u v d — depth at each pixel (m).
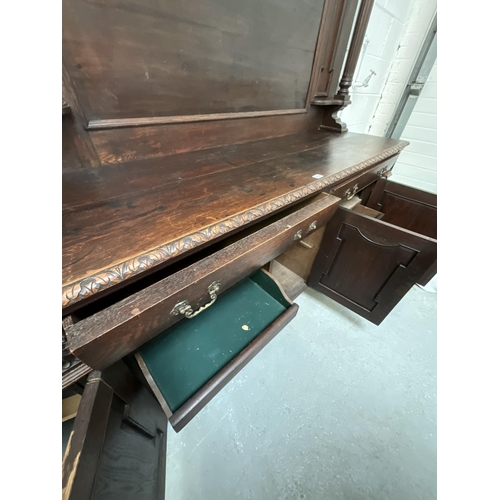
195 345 0.61
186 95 0.65
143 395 0.60
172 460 0.67
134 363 0.56
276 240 0.53
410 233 0.71
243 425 0.75
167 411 0.47
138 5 0.49
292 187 0.59
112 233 0.39
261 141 0.95
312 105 1.11
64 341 0.39
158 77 0.58
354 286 0.95
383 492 0.65
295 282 1.11
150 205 0.47
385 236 0.77
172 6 0.53
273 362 0.93
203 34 0.61
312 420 0.78
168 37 0.55
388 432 0.77
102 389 0.43
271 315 0.69
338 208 0.82
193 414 0.48
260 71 0.80
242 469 0.67
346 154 0.89
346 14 0.96
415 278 0.77
